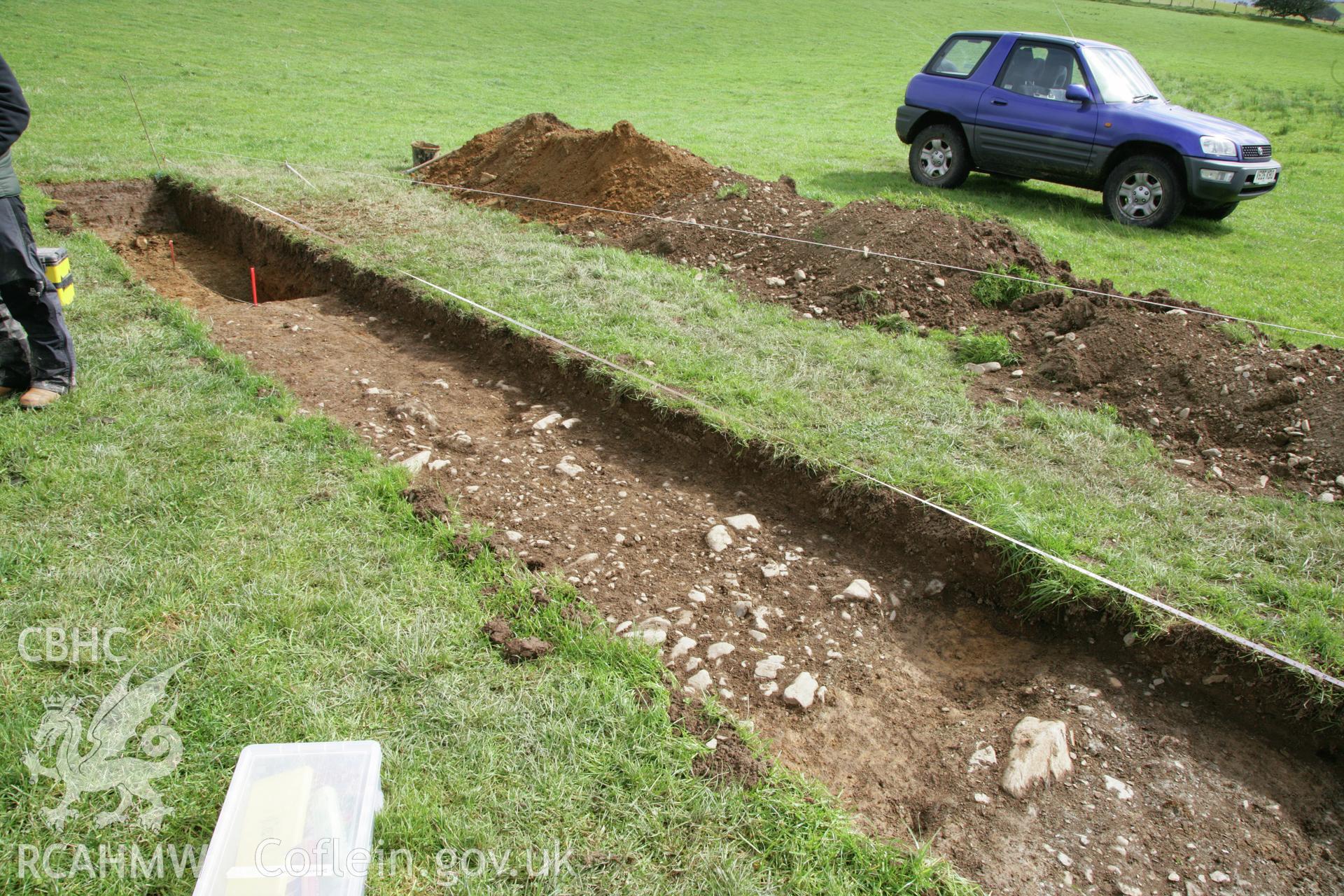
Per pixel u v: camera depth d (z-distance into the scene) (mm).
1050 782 2758
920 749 2947
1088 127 9570
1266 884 2510
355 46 25047
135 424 4281
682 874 2354
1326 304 7027
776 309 6191
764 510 4121
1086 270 7543
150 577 3256
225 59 20656
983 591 3650
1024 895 2436
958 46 10805
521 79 21969
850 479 3990
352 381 5117
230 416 4434
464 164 10094
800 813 2545
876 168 12242
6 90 4059
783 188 8398
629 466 4441
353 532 3602
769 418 4500
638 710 2836
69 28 22062
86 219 8484
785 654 3266
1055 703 3086
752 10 39312
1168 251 8492
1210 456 4543
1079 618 3377
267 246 7652
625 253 7223
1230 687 3072
